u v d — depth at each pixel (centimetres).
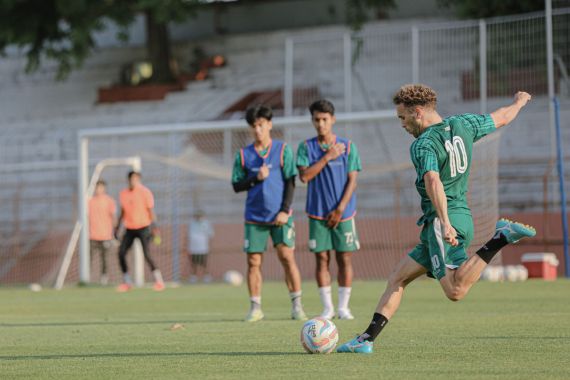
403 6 5975
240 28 6644
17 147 6100
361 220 4678
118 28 6650
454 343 1412
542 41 4569
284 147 1969
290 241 1978
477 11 5125
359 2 5809
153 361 1255
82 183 4300
